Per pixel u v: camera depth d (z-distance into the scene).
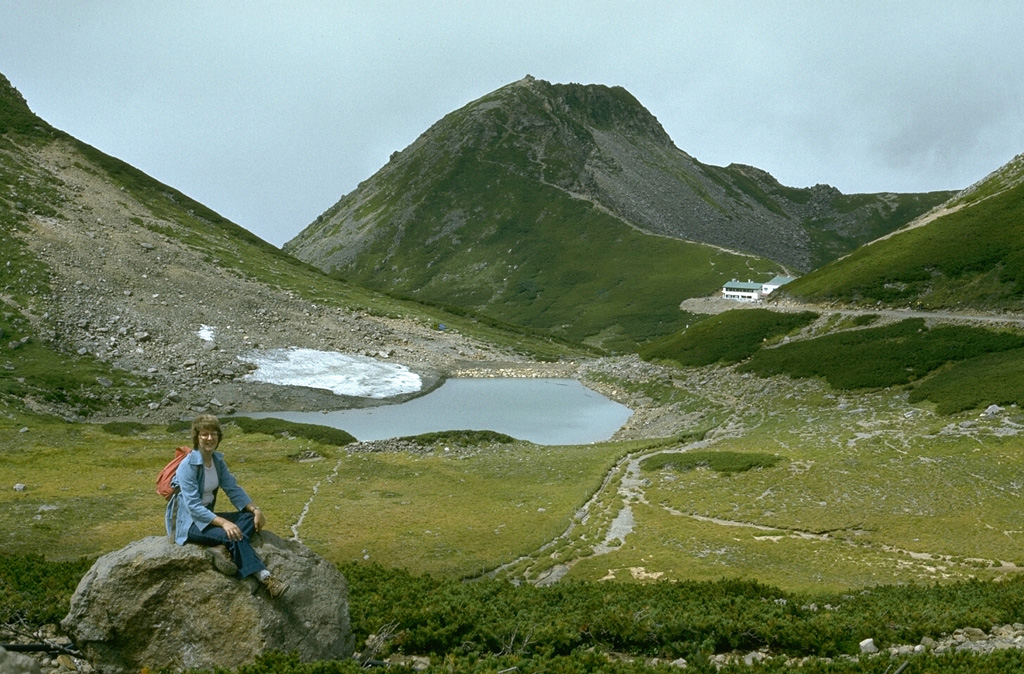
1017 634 19.39
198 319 131.38
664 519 52.56
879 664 15.06
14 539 42.25
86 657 12.98
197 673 12.14
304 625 13.34
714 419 88.62
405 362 141.88
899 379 82.38
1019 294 97.44
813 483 55.97
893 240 130.62
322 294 167.75
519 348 173.00
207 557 12.78
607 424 102.44
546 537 48.03
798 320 113.19
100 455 70.31
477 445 81.56
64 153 177.00
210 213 196.12
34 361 102.44
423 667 15.88
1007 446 57.75
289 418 104.19
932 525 47.62
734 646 19.12
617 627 19.14
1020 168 135.75
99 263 135.62
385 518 52.44
